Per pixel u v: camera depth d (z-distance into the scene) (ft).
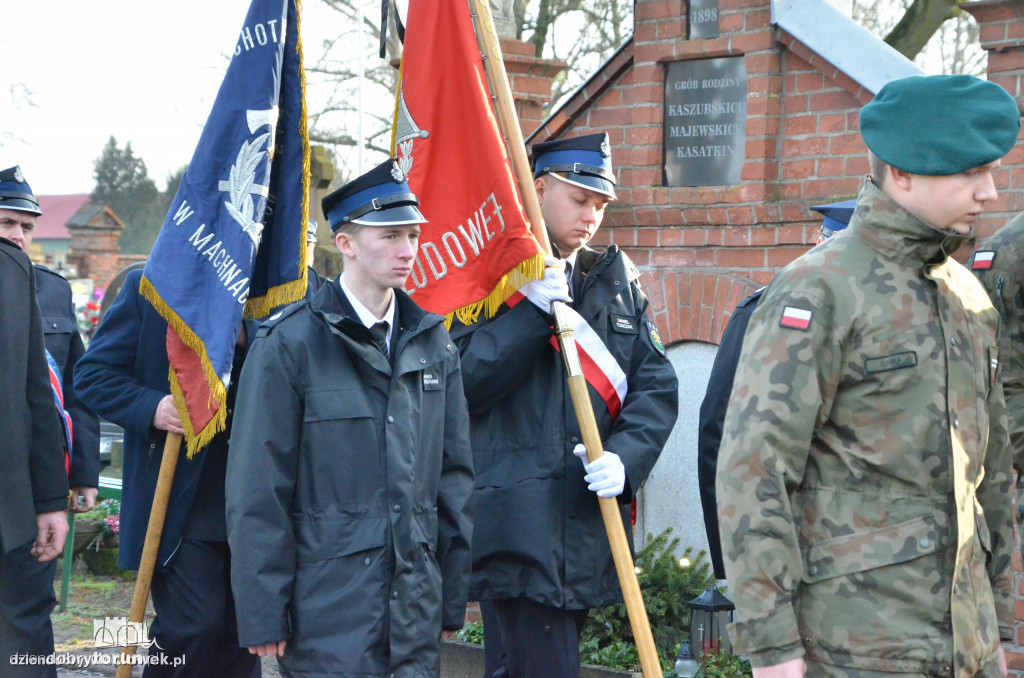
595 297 12.76
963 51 47.75
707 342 17.80
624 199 18.42
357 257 10.53
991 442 8.43
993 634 7.86
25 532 12.24
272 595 9.87
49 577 12.96
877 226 7.95
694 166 17.83
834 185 16.40
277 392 10.16
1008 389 11.43
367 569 10.09
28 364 12.57
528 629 12.38
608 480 11.45
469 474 11.17
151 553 13.01
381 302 10.68
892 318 7.76
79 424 16.78
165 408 13.19
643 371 12.85
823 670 7.64
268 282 13.71
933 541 7.60
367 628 9.99
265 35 13.48
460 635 17.79
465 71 12.39
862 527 7.68
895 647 7.48
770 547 7.54
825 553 7.71
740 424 7.77
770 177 17.02
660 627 16.87
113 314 14.03
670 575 16.81
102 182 163.32
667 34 17.87
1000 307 11.37
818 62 16.49
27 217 18.57
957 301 8.04
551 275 12.01
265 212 13.74
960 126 7.66
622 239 18.69
